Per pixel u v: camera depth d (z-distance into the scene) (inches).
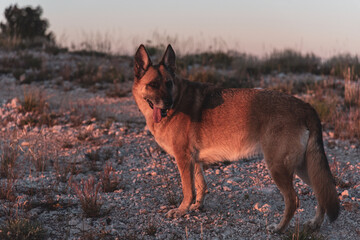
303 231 137.9
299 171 154.5
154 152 247.9
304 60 641.6
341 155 248.7
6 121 310.7
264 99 150.0
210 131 155.5
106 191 185.2
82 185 187.3
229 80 503.8
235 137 152.9
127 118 344.5
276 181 144.3
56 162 215.9
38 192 177.0
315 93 439.2
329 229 149.1
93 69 549.3
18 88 463.8
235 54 686.5
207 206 171.0
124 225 148.6
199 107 157.2
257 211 164.6
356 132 292.2
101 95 448.5
